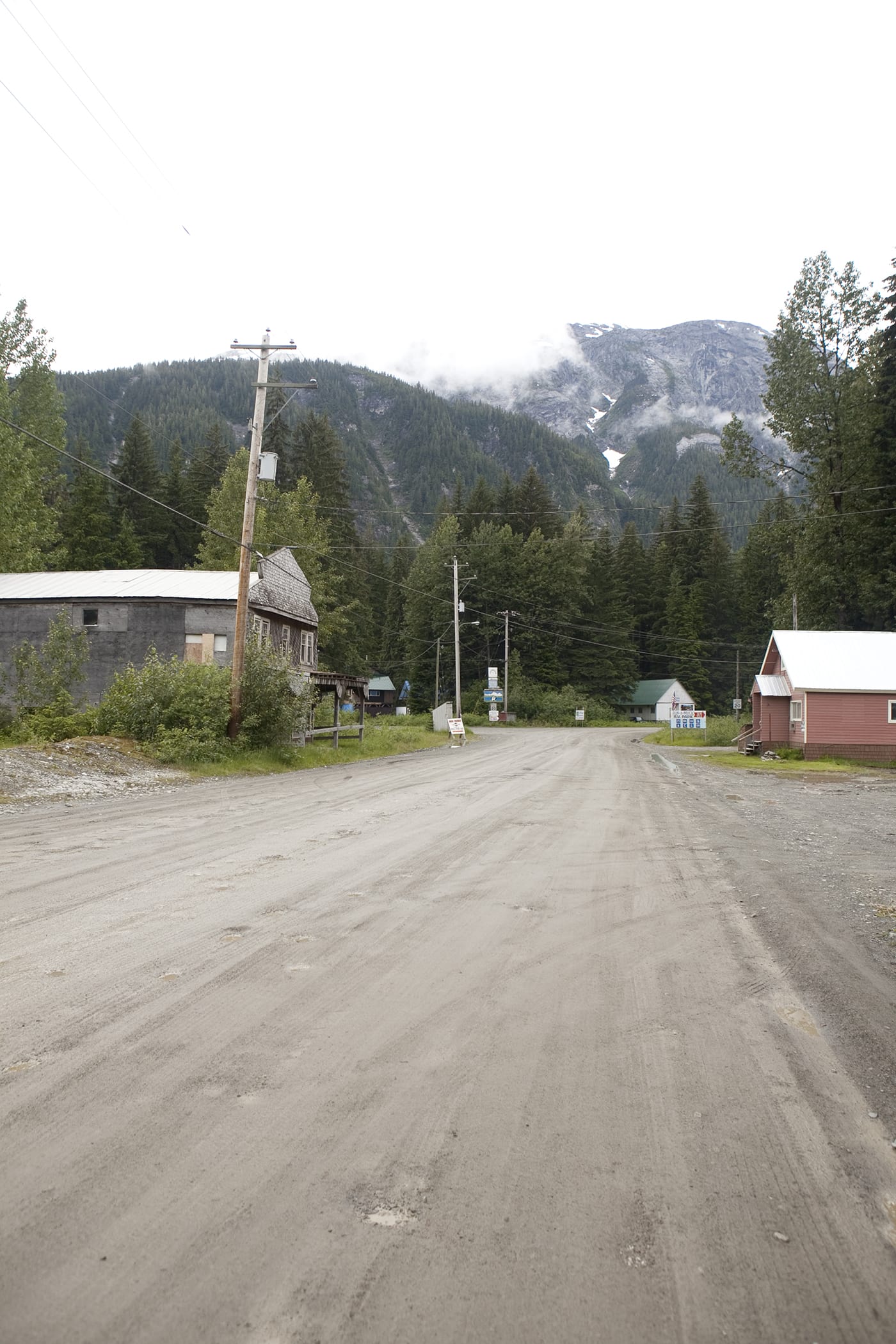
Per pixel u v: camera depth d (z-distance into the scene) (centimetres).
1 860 868
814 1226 281
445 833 1116
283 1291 242
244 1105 352
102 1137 322
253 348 2198
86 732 2142
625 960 578
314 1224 273
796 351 4391
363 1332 227
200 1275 248
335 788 1714
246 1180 296
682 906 738
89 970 520
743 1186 304
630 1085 385
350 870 850
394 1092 369
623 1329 231
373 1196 290
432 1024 450
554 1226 276
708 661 9419
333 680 3017
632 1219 282
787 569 4575
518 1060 408
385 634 10062
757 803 1670
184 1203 282
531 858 950
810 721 3341
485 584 8544
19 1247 258
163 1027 433
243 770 2052
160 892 736
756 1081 393
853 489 4253
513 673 8256
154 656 2248
